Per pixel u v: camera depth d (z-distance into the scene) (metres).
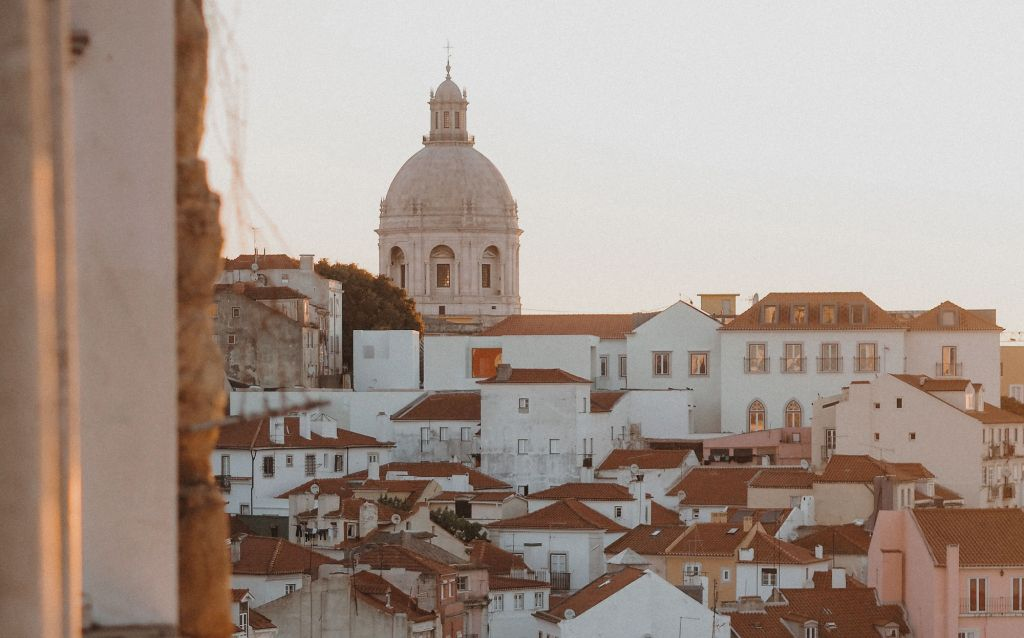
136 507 10.34
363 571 109.75
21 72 8.02
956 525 115.38
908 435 182.62
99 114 10.45
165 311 10.45
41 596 7.93
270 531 157.25
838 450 185.62
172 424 10.40
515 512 166.12
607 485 169.00
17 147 8.00
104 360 10.32
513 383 189.12
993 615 112.38
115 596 10.28
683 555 139.00
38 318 7.99
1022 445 190.00
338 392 198.50
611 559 141.75
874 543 118.06
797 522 157.62
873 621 114.19
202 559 11.34
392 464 183.62
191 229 11.15
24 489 7.95
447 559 124.31
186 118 11.23
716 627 111.69
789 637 112.88
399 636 98.00
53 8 8.25
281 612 96.94
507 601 128.00
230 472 170.75
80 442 10.25
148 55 10.48
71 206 8.42
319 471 176.75
